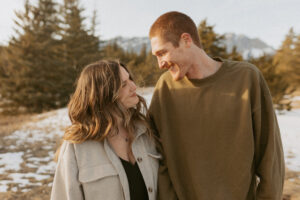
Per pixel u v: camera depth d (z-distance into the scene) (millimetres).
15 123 10633
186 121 1452
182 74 1337
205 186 1370
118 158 1318
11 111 17406
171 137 1508
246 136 1281
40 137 7223
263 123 1314
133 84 1413
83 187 1233
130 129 1380
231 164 1326
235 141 1312
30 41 17812
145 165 1382
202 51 1400
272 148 1274
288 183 3688
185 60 1303
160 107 1551
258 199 1327
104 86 1304
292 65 19375
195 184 1403
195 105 1416
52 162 4980
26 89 17344
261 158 1322
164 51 1284
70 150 1263
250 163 1283
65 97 18078
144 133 1513
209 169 1379
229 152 1331
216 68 1427
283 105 12492
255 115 1292
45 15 19031
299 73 19000
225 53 15438
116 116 1351
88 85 1323
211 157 1380
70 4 21016
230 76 1353
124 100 1379
